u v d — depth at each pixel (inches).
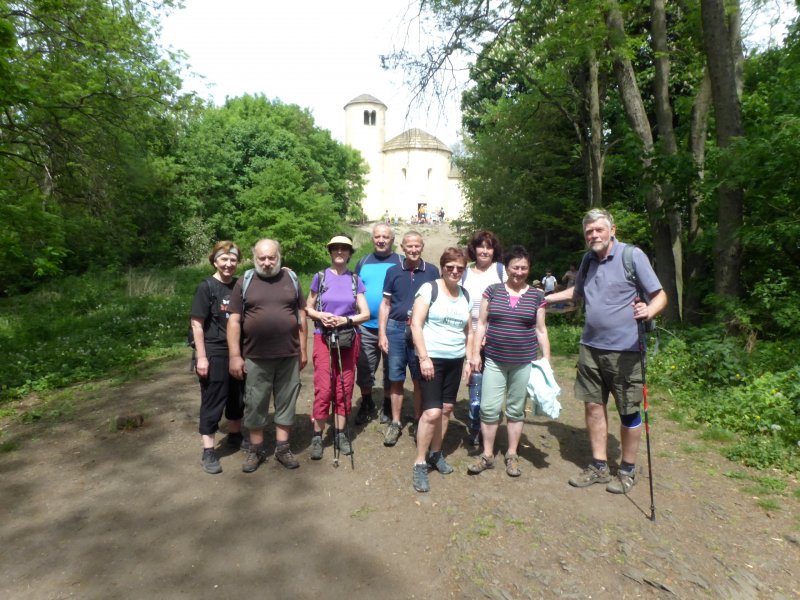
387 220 1851.6
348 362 161.0
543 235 651.5
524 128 620.1
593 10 341.7
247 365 145.9
